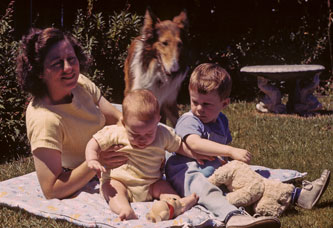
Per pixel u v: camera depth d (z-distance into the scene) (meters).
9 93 5.80
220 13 11.51
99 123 3.87
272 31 12.11
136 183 3.50
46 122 3.44
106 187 3.44
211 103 3.65
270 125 7.48
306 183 3.57
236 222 3.07
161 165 3.67
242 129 7.29
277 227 3.02
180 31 7.52
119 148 3.48
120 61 9.20
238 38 11.77
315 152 5.71
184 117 3.82
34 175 4.25
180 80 7.39
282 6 12.00
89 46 8.55
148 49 7.23
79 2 9.96
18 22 9.40
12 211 3.37
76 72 3.52
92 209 3.33
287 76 8.83
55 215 3.24
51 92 3.54
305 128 7.18
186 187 3.55
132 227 2.98
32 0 9.66
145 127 3.31
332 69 11.98
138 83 7.15
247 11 11.77
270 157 5.55
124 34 9.20
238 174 3.48
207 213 3.32
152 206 3.28
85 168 3.46
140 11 10.48
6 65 5.80
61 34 3.52
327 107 9.86
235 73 11.48
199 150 3.63
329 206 3.69
